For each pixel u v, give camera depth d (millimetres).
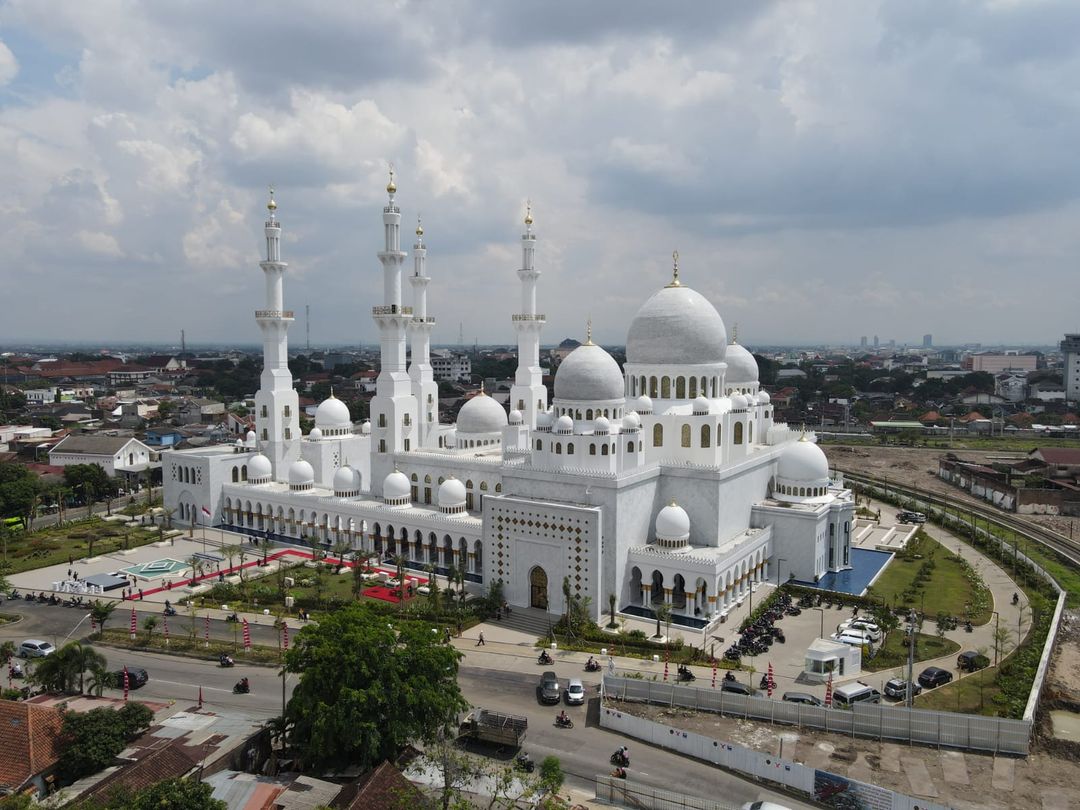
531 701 81000
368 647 65000
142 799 52750
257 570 127562
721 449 120438
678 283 129625
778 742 70438
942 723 69562
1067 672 85500
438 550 127562
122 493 194250
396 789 56938
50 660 78062
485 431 147375
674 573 104562
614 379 115375
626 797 62688
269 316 160500
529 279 151875
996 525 158375
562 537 105625
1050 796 61594
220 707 79375
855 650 86000
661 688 77938
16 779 60500
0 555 136750
